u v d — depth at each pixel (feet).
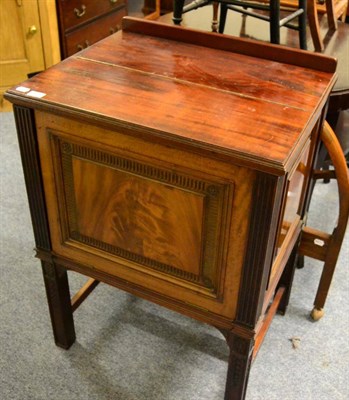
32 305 5.22
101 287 5.45
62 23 8.07
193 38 3.95
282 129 2.92
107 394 4.38
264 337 4.77
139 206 3.30
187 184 3.01
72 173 3.42
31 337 4.87
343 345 4.90
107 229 3.57
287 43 6.00
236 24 6.64
